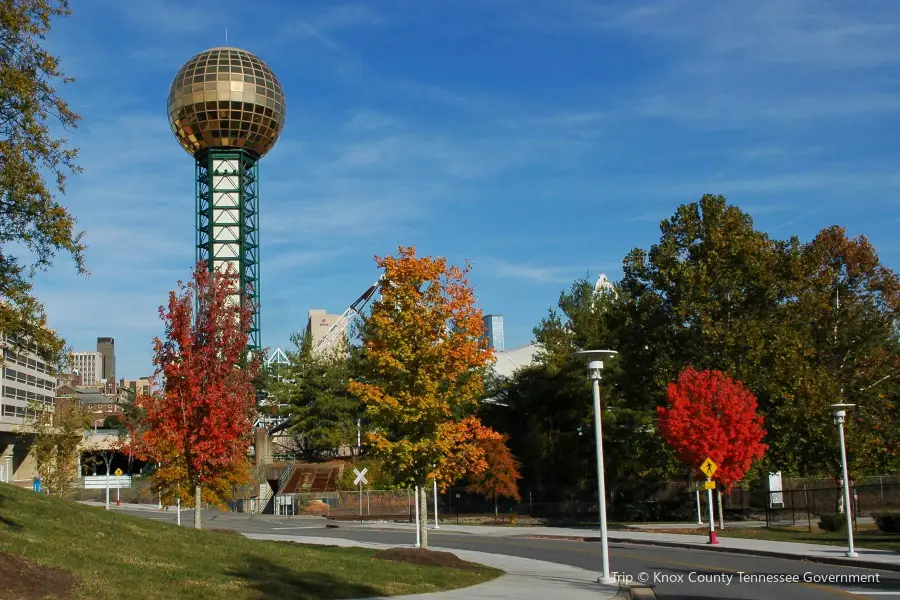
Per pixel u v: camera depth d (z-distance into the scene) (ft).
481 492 193.16
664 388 157.07
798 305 162.61
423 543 87.81
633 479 207.31
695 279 155.43
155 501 253.03
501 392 221.46
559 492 216.95
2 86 49.24
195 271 104.37
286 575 60.70
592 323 203.21
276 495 213.25
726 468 126.62
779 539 118.01
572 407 207.31
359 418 248.32
